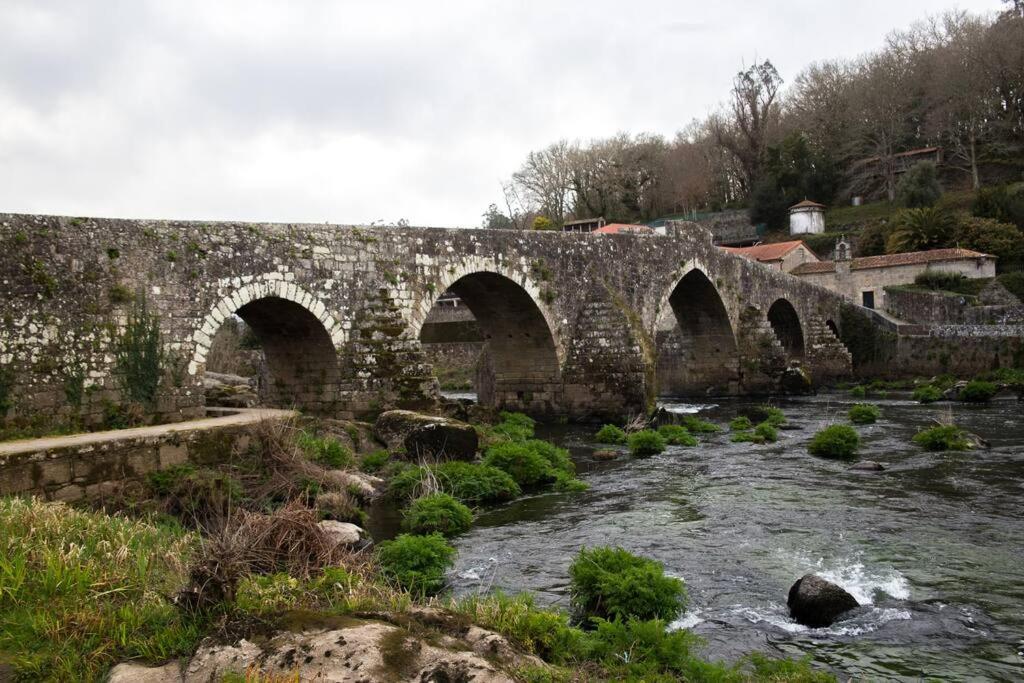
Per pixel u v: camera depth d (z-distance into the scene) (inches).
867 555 530.3
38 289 715.4
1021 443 994.1
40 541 353.4
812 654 373.4
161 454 622.8
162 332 812.6
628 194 3909.9
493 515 672.4
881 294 2444.6
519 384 1371.8
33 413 700.7
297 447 721.0
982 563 509.0
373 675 245.3
